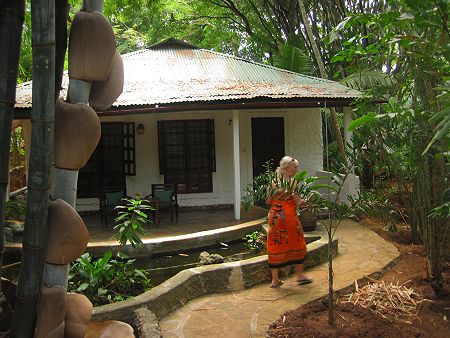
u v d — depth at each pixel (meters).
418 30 3.44
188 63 11.39
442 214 3.74
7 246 6.50
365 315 3.84
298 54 12.66
